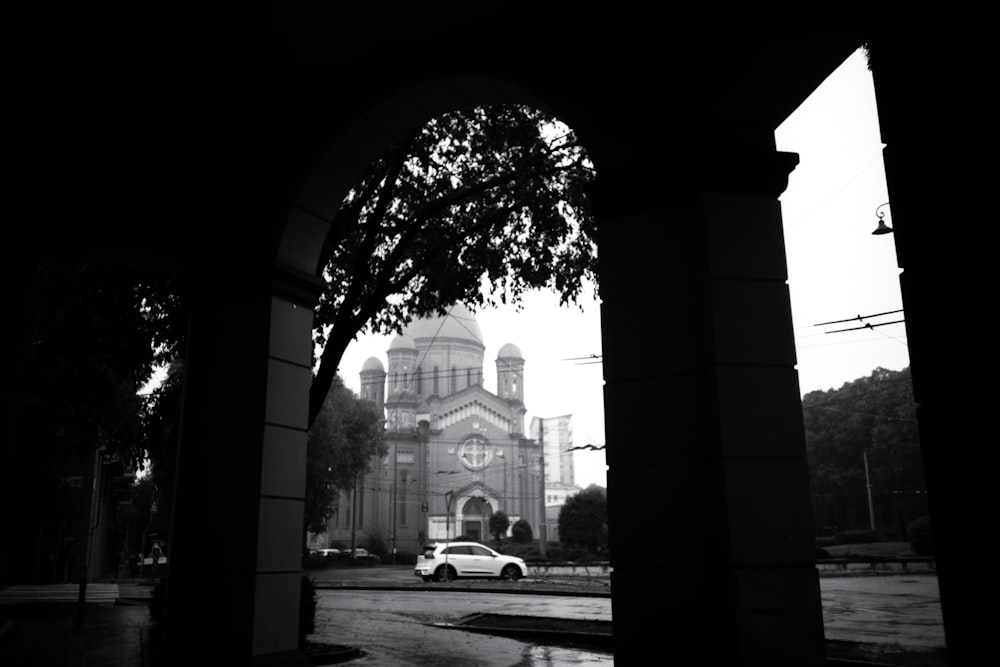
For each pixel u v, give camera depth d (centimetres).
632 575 541
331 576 3791
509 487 7512
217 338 746
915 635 1058
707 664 508
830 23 474
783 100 564
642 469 554
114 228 763
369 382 8669
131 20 651
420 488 7275
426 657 918
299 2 642
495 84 681
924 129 323
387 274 1139
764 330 551
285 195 749
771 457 528
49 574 2844
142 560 4159
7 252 504
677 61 597
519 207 1194
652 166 580
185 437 737
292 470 726
